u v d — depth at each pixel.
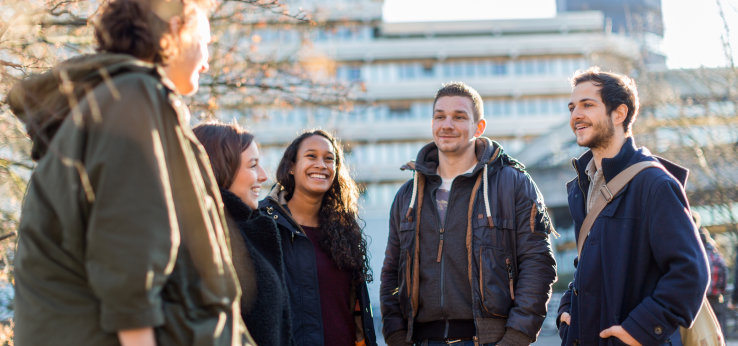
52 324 1.56
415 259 3.84
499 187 3.79
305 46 7.51
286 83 7.02
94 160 1.53
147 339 1.52
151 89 1.62
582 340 3.15
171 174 1.67
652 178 3.08
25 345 1.58
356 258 3.79
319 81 7.21
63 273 1.59
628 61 16.22
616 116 3.27
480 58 64.06
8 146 3.77
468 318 3.68
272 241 2.85
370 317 3.79
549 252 3.72
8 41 3.00
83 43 4.34
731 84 12.82
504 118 63.69
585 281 3.17
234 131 3.01
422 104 61.81
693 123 13.77
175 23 1.80
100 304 1.57
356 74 62.28
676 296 2.88
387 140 60.56
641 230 3.08
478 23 65.88
